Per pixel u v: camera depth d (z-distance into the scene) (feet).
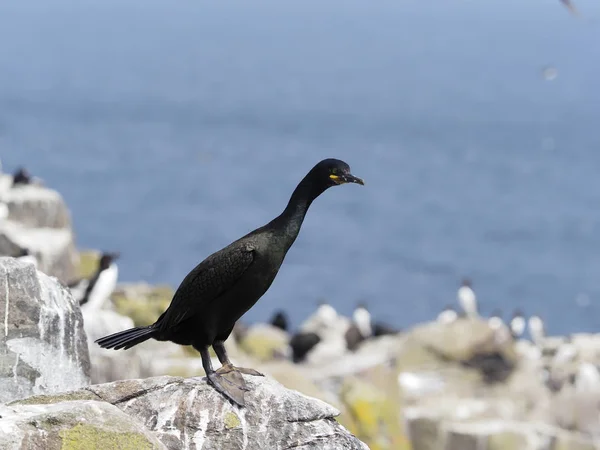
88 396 23.40
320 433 23.35
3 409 20.40
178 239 251.19
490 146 535.60
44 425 19.92
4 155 409.49
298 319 177.78
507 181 396.57
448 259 236.02
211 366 24.58
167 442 23.02
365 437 51.49
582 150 523.70
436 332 72.79
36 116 599.16
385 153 497.87
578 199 350.23
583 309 197.98
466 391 68.80
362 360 66.49
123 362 44.78
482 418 64.39
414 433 61.46
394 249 243.40
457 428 61.36
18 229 72.49
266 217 292.20
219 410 23.41
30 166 381.81
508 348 72.02
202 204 309.63
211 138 543.80
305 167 431.84
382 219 287.69
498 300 202.80
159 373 46.85
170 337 25.39
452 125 654.53
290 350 84.33
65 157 416.67
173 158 438.81
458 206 320.50
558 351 89.66
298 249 235.61
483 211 312.91
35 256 66.69
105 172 376.48
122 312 60.80
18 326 27.09
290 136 572.92
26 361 27.07
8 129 514.68
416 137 579.89
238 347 76.89
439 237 264.52
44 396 23.35
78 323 28.43
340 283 204.23
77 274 72.23
